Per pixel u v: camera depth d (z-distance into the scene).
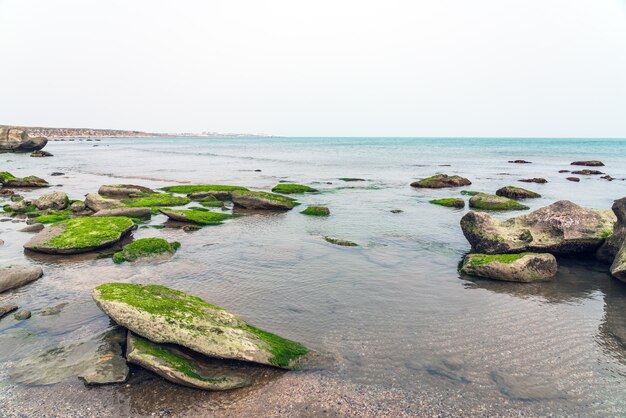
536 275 15.40
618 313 12.53
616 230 17.12
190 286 14.49
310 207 28.56
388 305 12.99
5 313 11.98
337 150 147.38
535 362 9.73
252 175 56.72
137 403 8.20
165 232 22.58
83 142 198.50
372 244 20.42
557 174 58.78
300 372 9.30
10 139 92.44
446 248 19.81
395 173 60.94
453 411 8.01
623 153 122.06
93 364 9.32
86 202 28.14
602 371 9.38
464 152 131.75
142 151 123.00
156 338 9.59
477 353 10.10
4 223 24.17
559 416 7.90
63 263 16.83
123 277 15.23
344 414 7.93
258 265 16.92
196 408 8.11
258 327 11.37
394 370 9.35
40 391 8.52
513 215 27.98
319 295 13.79
